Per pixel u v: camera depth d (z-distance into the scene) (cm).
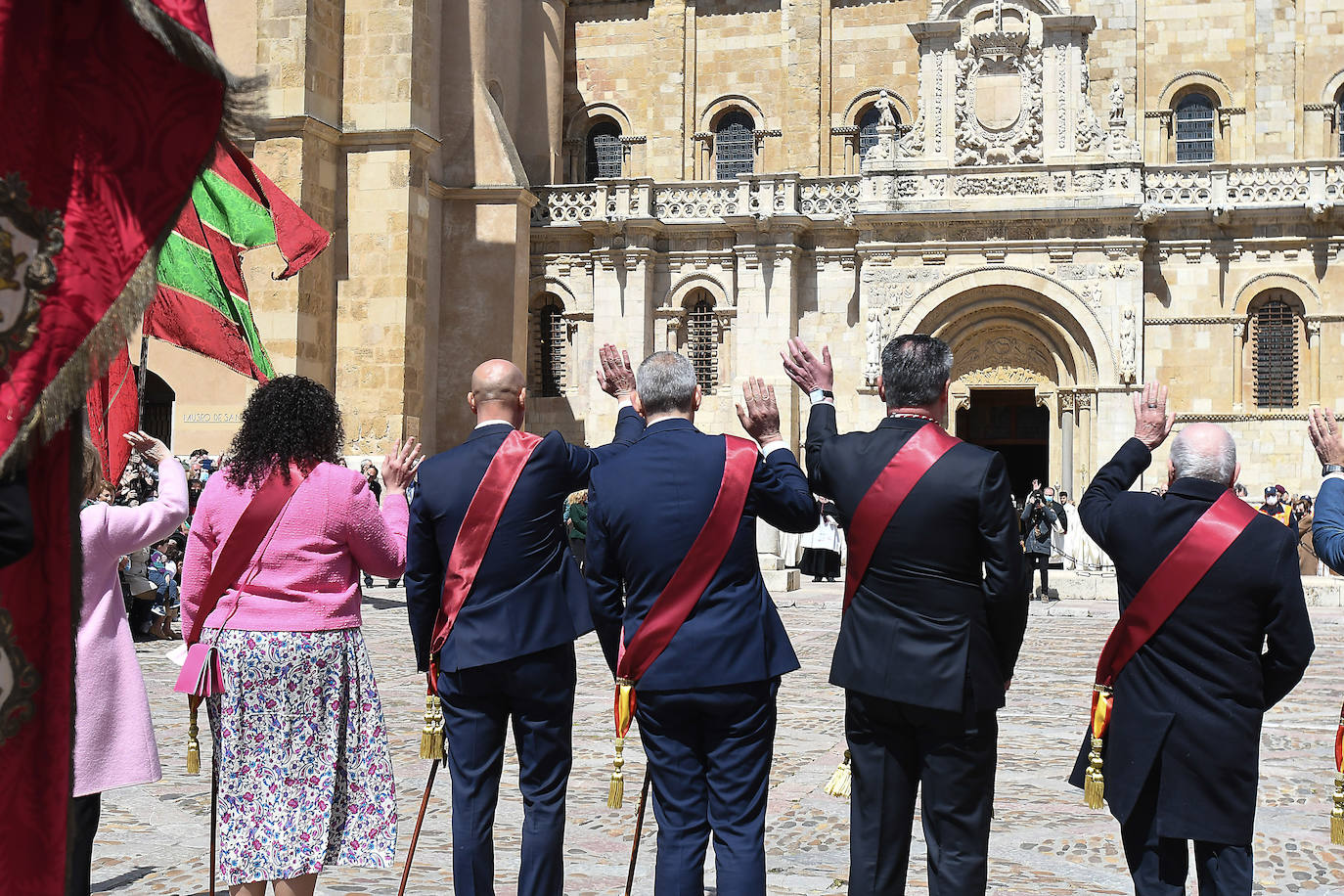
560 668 652
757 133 4438
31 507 320
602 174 4597
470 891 637
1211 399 3709
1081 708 1461
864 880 596
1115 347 3678
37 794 323
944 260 3791
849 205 3947
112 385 986
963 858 580
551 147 4419
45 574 328
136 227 321
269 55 3334
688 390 648
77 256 312
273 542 626
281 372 3297
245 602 624
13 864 319
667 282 4091
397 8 3456
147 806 979
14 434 298
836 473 609
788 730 1312
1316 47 4044
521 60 4416
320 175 3403
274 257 3300
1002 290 3762
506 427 675
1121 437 3669
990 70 3803
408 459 718
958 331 3838
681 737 614
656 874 608
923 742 587
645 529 614
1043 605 2742
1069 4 4172
